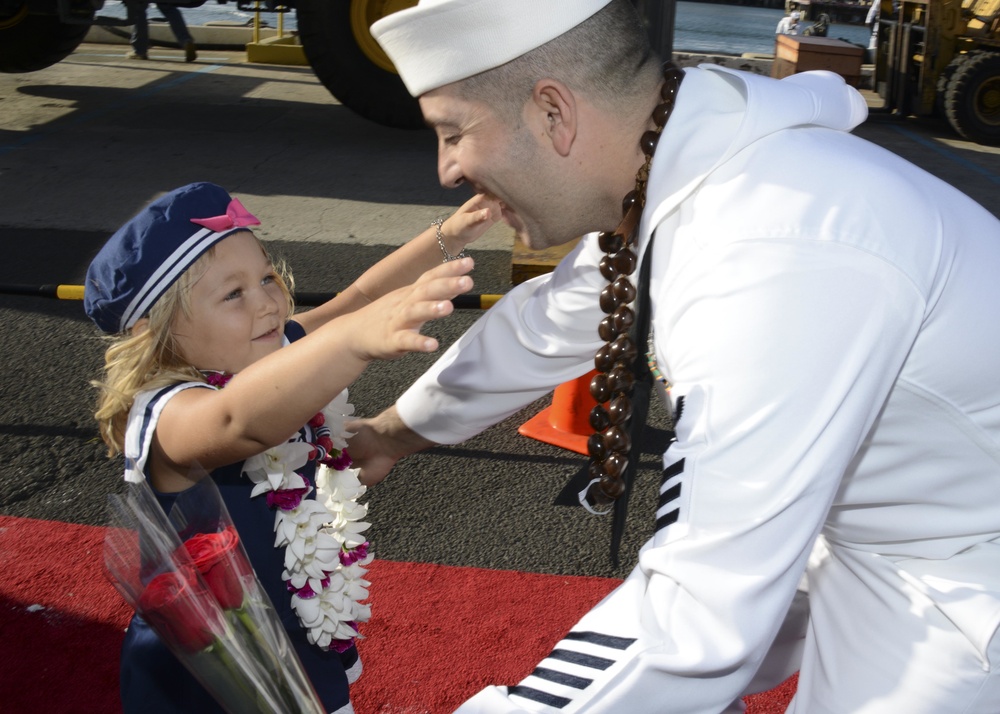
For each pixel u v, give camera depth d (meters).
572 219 1.41
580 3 1.26
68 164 7.48
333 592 1.63
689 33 20.41
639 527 3.23
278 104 10.03
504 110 1.30
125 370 1.59
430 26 1.28
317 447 1.65
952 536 1.39
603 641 1.21
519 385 1.85
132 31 12.59
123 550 1.24
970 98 9.64
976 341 1.25
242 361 1.61
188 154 7.91
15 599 2.77
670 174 1.29
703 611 1.16
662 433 3.74
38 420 3.83
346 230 6.15
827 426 1.13
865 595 1.48
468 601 2.83
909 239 1.20
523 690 1.22
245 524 1.58
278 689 1.32
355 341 1.28
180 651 1.27
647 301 1.37
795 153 1.27
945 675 1.36
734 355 1.15
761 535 1.14
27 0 9.06
